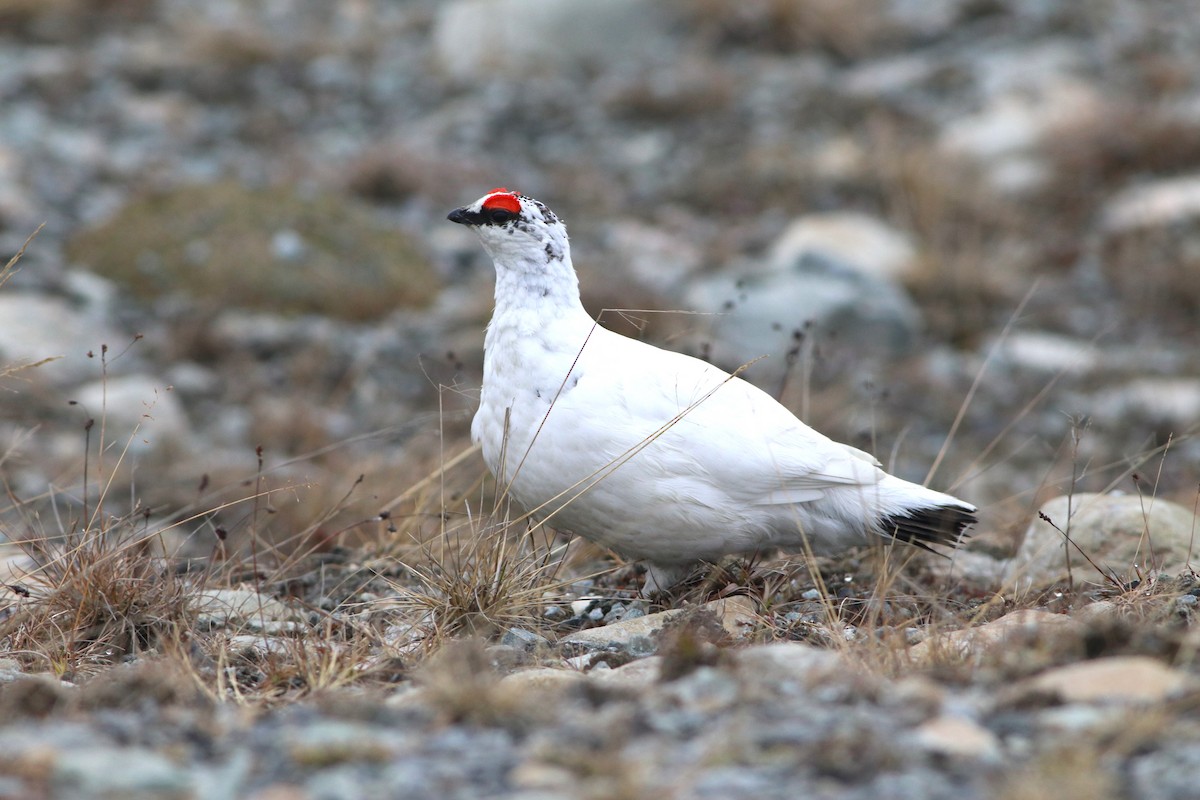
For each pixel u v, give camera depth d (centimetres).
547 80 2541
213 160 2155
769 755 445
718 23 2589
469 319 1661
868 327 1617
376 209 2020
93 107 2338
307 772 441
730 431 732
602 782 420
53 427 1299
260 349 1562
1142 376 1572
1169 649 536
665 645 629
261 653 676
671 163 2211
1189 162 2027
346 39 2725
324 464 1255
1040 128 2145
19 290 1589
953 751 443
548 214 758
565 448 725
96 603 734
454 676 527
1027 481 1264
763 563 839
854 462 757
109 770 425
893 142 2164
